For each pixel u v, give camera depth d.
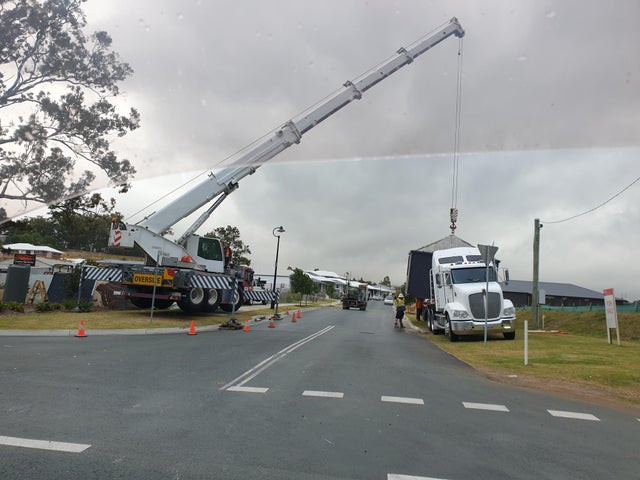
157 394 6.22
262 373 8.02
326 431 4.94
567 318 26.50
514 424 5.50
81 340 11.27
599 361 10.62
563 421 5.75
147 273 17.11
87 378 6.95
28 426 4.66
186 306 18.41
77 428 4.69
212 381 7.21
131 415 5.22
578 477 3.98
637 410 6.53
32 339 10.97
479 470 4.04
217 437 4.61
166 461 3.95
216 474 3.73
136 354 9.44
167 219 17.58
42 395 5.85
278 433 4.81
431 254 22.36
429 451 4.46
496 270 17.47
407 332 19.81
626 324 21.00
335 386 7.19
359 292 44.22
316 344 12.69
